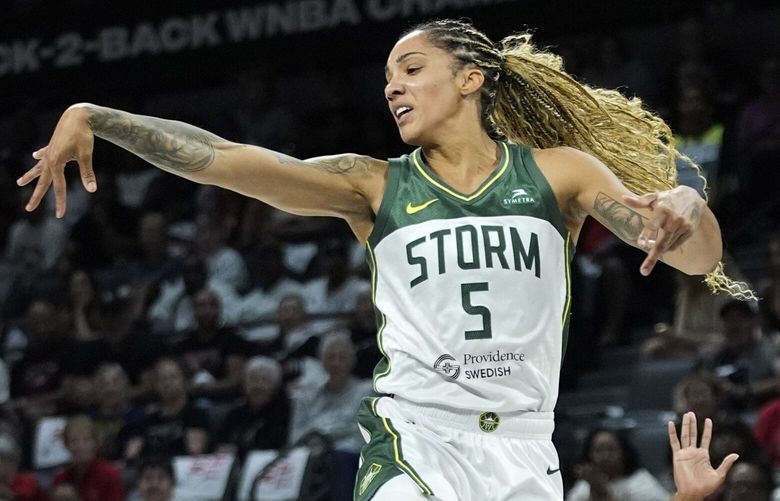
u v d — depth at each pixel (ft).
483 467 17.17
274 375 44.78
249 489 41.09
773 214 52.60
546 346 17.53
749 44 61.36
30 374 53.93
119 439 46.65
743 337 42.45
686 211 15.69
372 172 18.34
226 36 66.64
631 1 61.05
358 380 44.52
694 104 54.03
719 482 17.85
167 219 62.54
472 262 17.34
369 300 47.91
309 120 62.85
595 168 17.99
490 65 18.72
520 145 18.62
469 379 17.21
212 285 55.16
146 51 68.03
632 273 50.88
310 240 57.82
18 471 47.52
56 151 16.51
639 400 44.52
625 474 37.19
